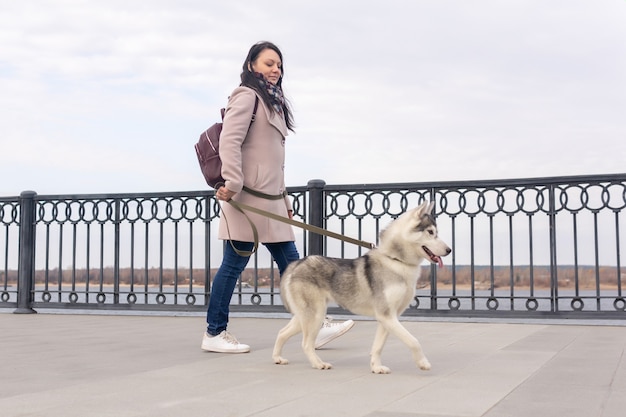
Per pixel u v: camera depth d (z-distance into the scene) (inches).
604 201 290.2
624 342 221.6
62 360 182.5
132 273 361.1
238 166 194.5
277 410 114.8
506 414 111.3
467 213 311.7
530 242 301.1
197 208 350.3
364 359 187.8
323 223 332.5
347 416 109.6
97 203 370.6
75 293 369.4
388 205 323.6
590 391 132.5
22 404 120.8
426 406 118.0
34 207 379.9
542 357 185.0
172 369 165.9
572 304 293.4
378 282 162.1
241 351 199.5
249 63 208.2
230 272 203.3
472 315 305.7
